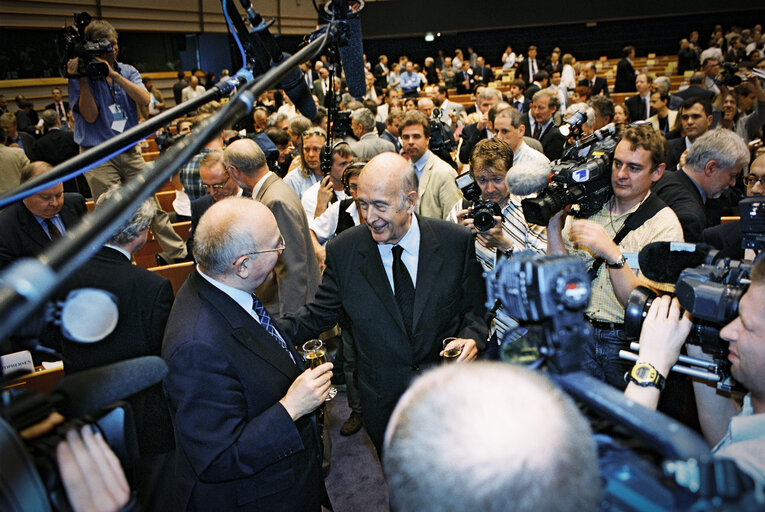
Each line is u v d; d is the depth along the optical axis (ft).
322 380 5.07
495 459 1.62
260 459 4.73
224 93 4.03
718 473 1.68
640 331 3.95
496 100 18.75
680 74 46.85
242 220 4.98
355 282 6.23
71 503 2.13
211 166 9.93
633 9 56.49
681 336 3.65
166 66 44.39
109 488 2.24
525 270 2.44
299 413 4.92
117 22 38.88
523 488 1.60
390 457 1.89
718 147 7.91
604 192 6.33
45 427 2.20
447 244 6.30
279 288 9.07
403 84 49.90
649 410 2.07
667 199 8.04
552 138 16.37
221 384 4.75
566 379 2.35
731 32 48.93
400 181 5.81
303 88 5.45
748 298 2.96
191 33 45.06
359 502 8.29
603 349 6.47
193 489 4.89
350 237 6.40
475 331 6.28
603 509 1.77
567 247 6.89
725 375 3.52
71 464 2.16
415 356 6.11
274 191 9.07
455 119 26.73
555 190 5.96
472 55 57.11
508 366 2.03
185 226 14.35
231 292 5.14
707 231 7.09
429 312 6.10
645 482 1.78
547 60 49.14
